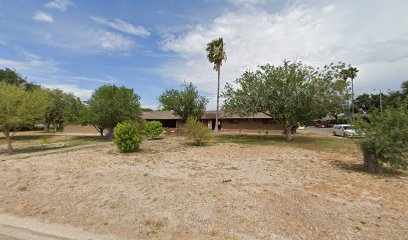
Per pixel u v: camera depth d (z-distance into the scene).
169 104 36.41
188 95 36.12
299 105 19.78
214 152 14.27
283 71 20.50
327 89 19.89
